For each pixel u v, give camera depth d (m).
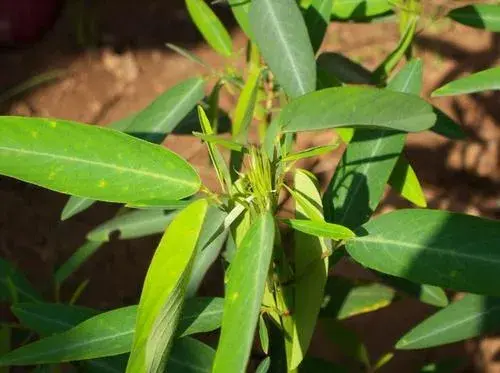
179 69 0.64
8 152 0.22
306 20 0.30
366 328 0.50
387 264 0.23
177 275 0.20
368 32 0.64
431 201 0.54
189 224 0.20
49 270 0.54
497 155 0.56
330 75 0.31
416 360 0.49
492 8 0.34
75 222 0.56
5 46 0.67
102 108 0.62
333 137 0.56
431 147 0.56
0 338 0.31
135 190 0.22
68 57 0.66
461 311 0.29
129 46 0.66
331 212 0.27
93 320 0.24
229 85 0.35
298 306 0.25
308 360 0.34
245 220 0.24
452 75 0.61
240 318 0.19
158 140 0.32
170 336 0.20
